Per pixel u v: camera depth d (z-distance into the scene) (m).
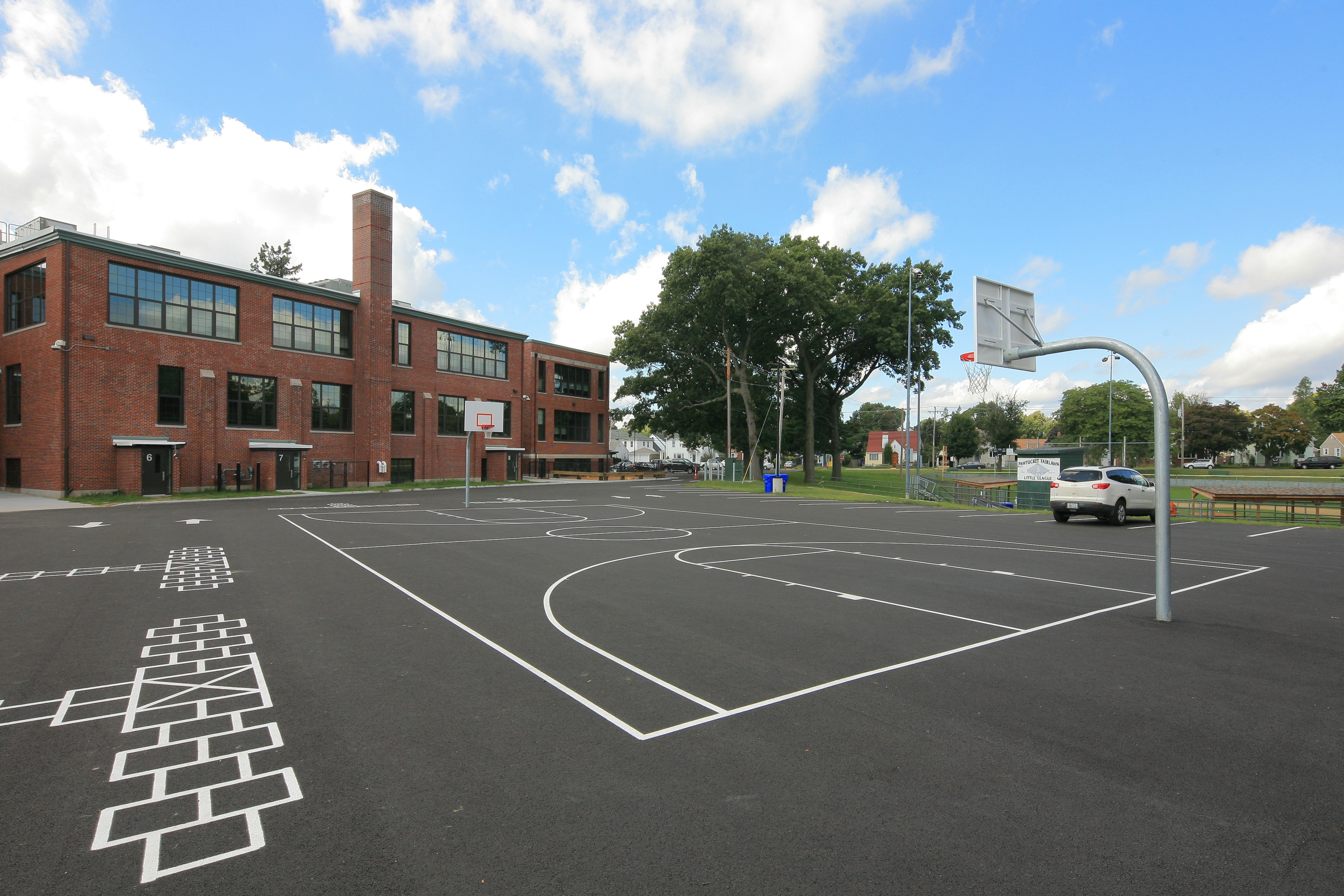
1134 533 19.11
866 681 6.14
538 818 3.81
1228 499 26.72
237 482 32.81
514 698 5.69
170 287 30.98
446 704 5.55
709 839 3.60
